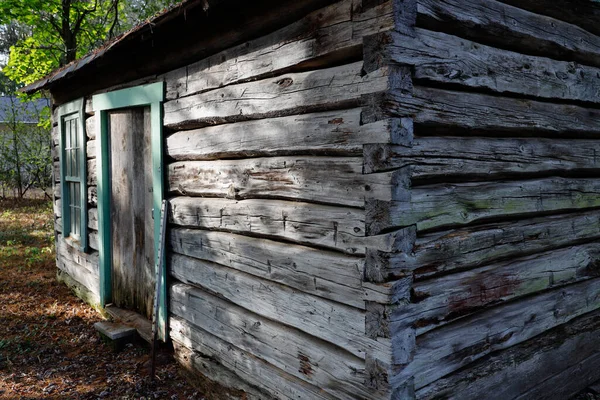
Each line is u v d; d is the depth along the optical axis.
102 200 5.89
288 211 3.32
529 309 3.47
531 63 3.39
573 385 3.90
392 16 2.58
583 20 3.73
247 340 3.73
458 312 2.96
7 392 4.23
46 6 12.49
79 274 6.95
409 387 2.74
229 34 3.82
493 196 3.17
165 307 4.76
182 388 4.30
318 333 3.10
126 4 15.86
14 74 14.10
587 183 3.89
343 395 2.95
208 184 4.18
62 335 5.59
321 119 3.03
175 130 4.67
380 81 2.63
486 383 3.19
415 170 2.71
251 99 3.60
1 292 7.30
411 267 2.71
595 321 4.08
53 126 7.90
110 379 4.45
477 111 3.05
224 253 3.96
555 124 3.60
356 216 2.82
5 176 17.59
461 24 2.91
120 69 5.50
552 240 3.59
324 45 2.98
